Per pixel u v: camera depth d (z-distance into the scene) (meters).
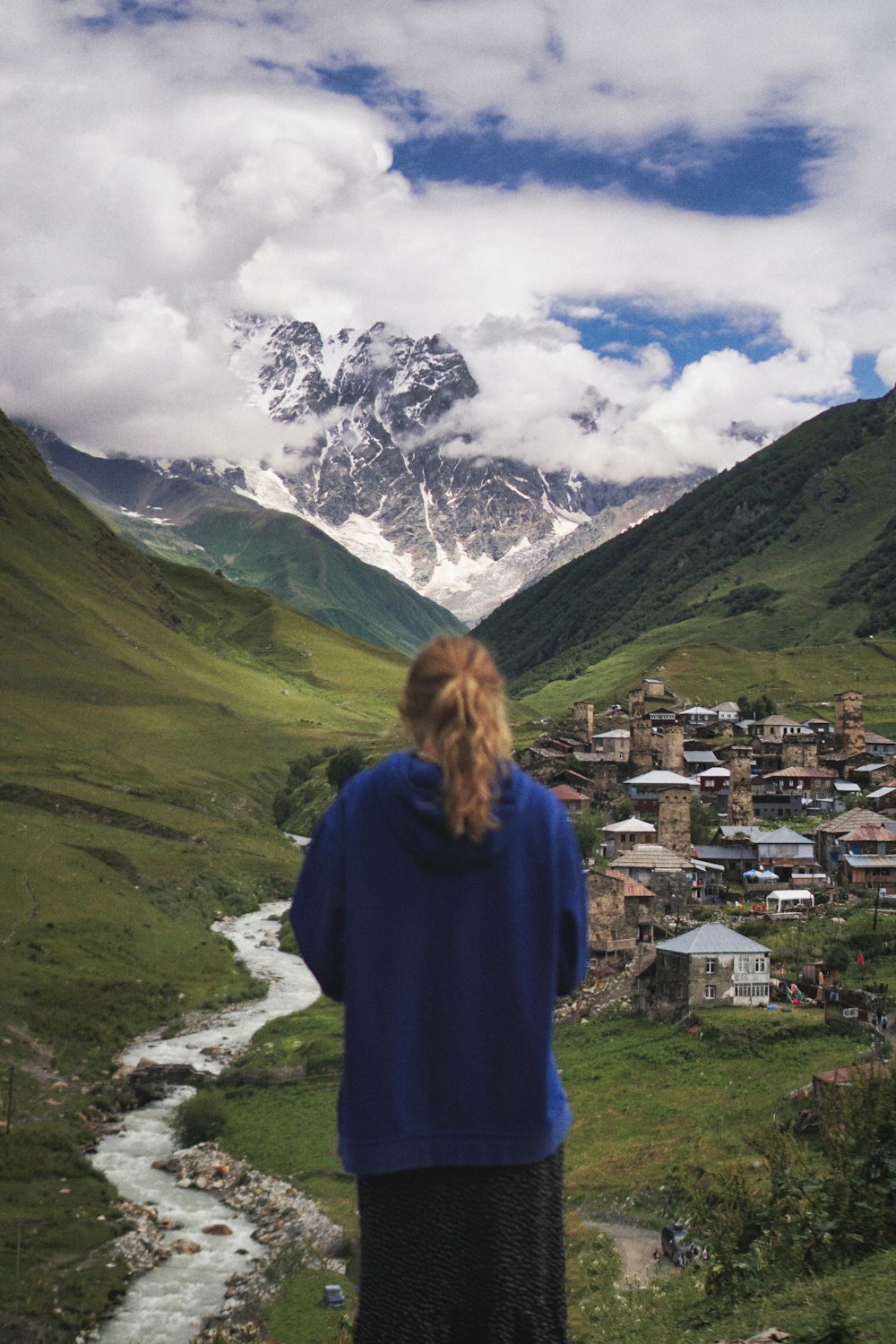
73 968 127.38
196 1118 88.38
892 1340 12.25
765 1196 19.20
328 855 7.02
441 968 6.75
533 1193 6.78
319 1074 99.69
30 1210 71.44
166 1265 65.25
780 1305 15.41
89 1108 93.81
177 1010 122.69
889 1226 17.56
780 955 115.00
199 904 171.88
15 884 149.75
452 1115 6.69
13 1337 55.53
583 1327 21.83
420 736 6.94
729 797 188.75
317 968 7.10
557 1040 103.56
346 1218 71.06
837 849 161.38
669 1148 71.38
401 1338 6.59
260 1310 59.16
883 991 102.75
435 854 6.70
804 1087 77.94
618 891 128.75
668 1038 97.75
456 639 7.09
